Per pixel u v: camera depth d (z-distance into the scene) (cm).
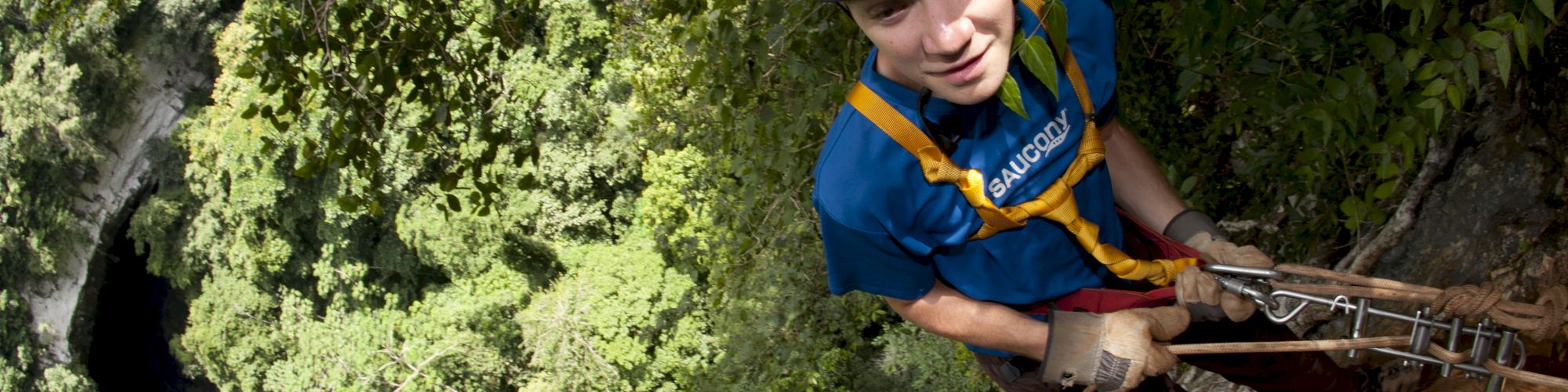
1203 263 221
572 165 2670
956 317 214
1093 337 198
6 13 3594
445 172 450
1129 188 245
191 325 4053
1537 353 239
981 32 173
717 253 792
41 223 3872
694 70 473
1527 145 354
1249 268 199
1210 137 446
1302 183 434
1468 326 195
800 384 895
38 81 3647
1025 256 210
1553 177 347
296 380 3288
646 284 2392
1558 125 346
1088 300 213
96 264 4059
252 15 3155
